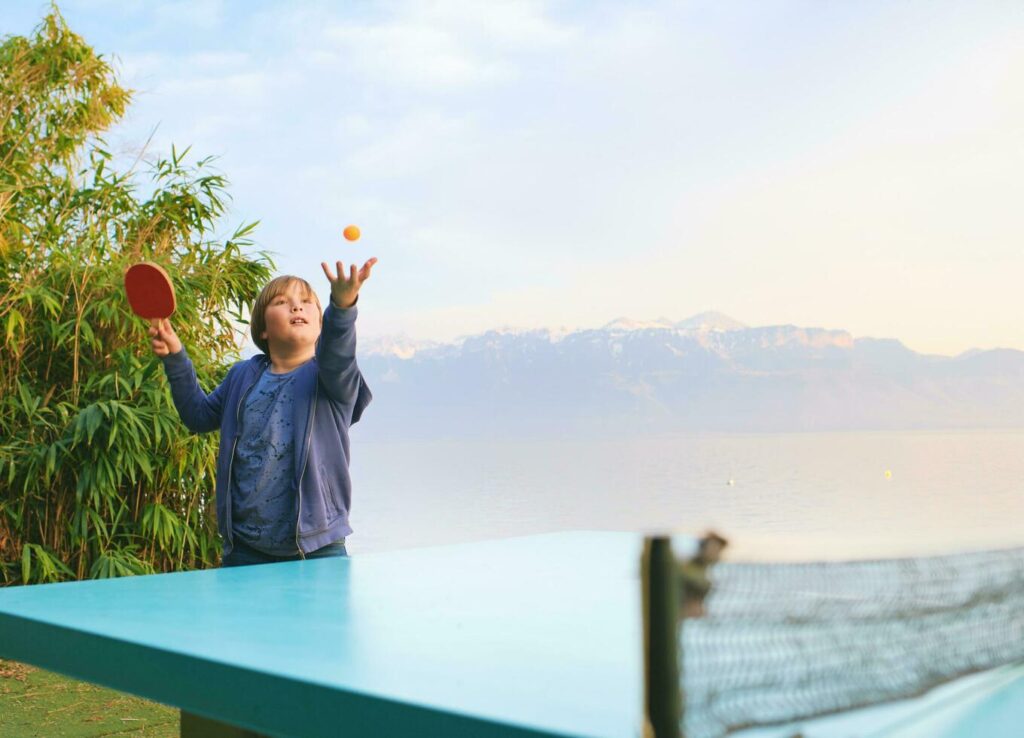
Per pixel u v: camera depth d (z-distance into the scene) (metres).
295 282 2.60
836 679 0.86
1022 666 1.03
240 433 2.46
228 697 1.07
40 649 1.34
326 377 2.35
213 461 4.14
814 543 0.99
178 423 3.96
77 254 4.07
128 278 2.45
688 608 0.75
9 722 3.09
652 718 0.70
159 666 1.16
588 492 43.94
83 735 2.95
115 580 1.74
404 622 1.31
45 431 4.02
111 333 4.15
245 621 1.33
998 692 0.95
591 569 1.84
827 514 25.97
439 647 1.15
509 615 1.35
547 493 43.84
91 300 4.08
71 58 4.68
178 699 1.13
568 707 0.88
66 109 4.76
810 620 0.89
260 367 2.55
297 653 1.12
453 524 22.11
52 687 3.55
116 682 1.22
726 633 0.82
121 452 3.85
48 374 4.11
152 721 3.11
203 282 4.33
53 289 4.02
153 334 2.48
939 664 0.98
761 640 0.85
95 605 1.47
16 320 3.78
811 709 0.80
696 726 0.72
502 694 0.93
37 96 4.65
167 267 4.14
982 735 0.84
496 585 1.63
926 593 1.02
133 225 4.46
